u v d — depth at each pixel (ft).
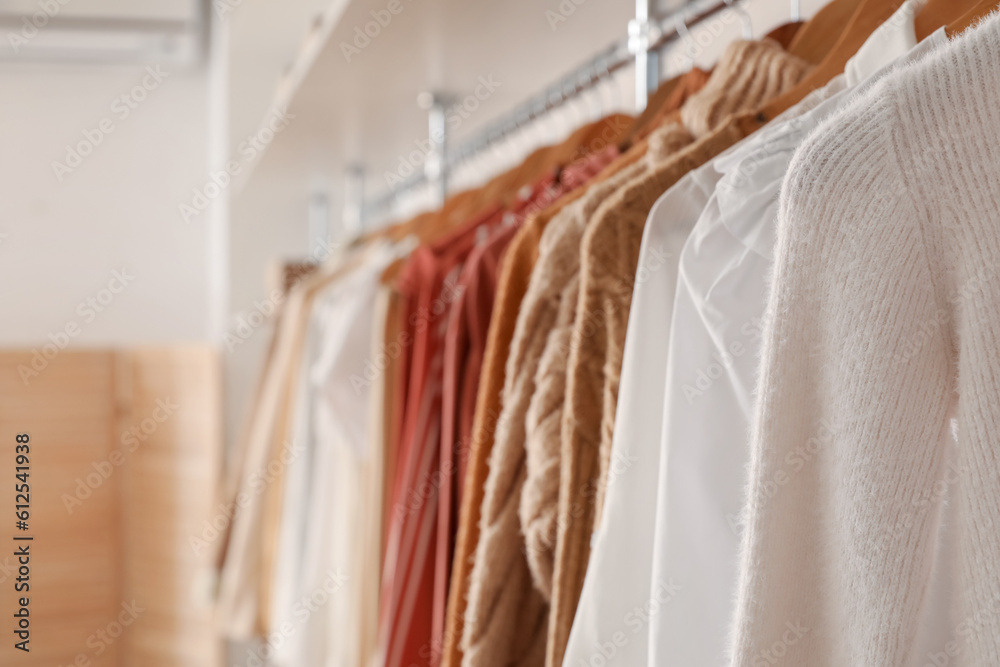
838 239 1.22
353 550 4.25
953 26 1.43
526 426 2.17
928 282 1.19
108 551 7.02
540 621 2.25
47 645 6.77
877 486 1.19
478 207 3.86
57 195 8.57
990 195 1.12
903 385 1.19
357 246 5.94
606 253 1.89
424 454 3.27
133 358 7.04
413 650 3.20
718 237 1.64
